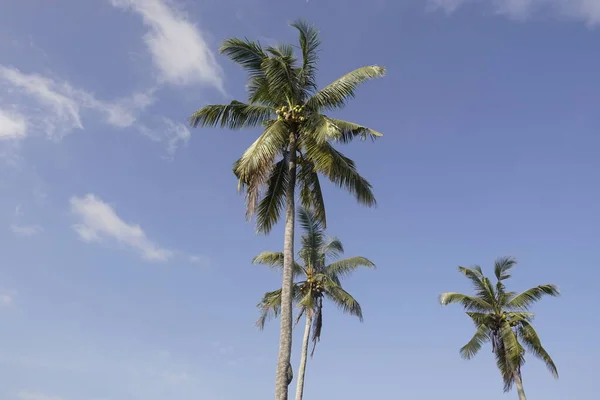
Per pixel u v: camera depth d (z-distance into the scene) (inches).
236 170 730.2
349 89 745.6
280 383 605.9
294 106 743.1
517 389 1249.4
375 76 743.1
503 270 1381.6
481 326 1338.6
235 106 768.3
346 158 785.6
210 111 766.5
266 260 1348.4
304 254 1395.2
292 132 752.3
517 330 1326.3
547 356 1286.9
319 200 799.7
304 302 1299.2
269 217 780.6
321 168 712.4
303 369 1288.1
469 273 1391.5
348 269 1408.7
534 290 1321.4
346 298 1334.9
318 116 714.2
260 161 687.1
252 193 679.7
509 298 1358.3
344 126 759.7
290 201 719.7
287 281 666.8
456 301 1350.9
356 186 768.3
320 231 1401.3
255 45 759.7
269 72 725.3
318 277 1353.3
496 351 1320.1
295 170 738.8
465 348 1354.6
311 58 774.5
